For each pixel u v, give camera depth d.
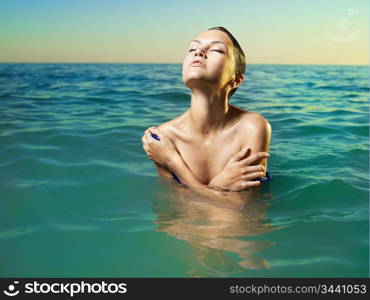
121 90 10.33
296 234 2.25
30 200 2.73
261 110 7.10
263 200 2.79
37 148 4.03
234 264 1.93
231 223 2.40
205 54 2.64
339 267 1.90
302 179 3.23
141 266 1.92
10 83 13.39
